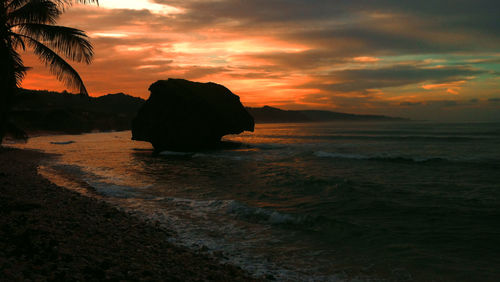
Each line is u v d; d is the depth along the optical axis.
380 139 70.69
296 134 103.62
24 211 9.84
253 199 15.43
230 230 10.55
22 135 20.06
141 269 6.20
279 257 8.38
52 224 8.53
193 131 47.44
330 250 8.92
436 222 11.59
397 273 7.48
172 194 16.39
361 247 9.16
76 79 12.50
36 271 5.07
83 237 7.82
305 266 7.84
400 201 14.83
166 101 48.03
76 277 5.14
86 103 197.00
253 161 32.38
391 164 29.36
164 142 48.00
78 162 31.34
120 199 14.84
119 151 46.31
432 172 24.53
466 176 22.58
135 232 9.36
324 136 86.94
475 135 78.69
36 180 17.39
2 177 16.91
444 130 110.06
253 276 7.05
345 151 44.41
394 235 10.17
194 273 6.55
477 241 9.57
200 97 48.97
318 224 11.05
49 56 11.80
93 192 16.33
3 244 6.16
